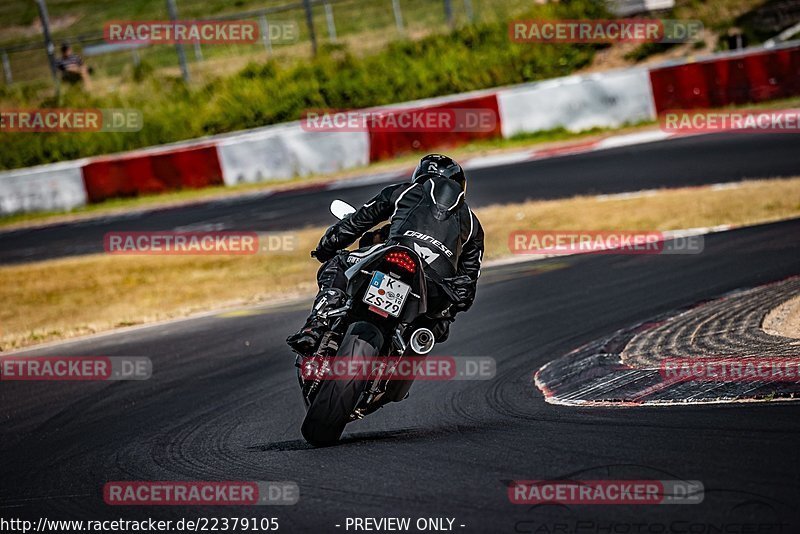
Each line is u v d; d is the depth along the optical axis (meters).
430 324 19.48
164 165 82.06
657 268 37.59
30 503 16.33
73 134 97.69
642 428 16.30
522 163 71.31
